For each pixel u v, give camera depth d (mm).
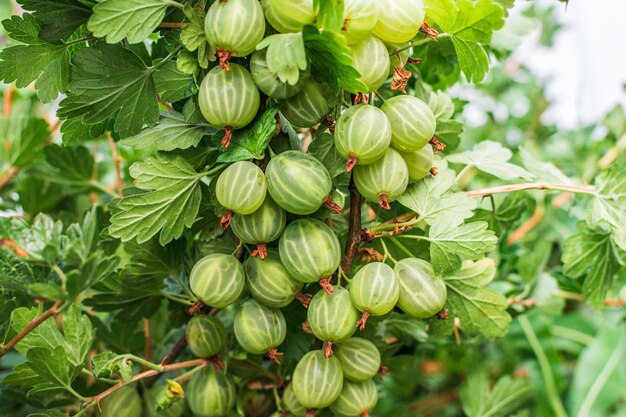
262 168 270
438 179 290
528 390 392
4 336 290
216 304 269
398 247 300
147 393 312
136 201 264
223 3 247
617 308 403
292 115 264
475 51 274
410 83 320
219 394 296
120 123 279
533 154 450
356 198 282
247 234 263
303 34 240
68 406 312
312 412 275
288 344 302
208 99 254
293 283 270
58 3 265
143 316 320
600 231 327
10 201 393
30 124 386
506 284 379
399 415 381
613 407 442
